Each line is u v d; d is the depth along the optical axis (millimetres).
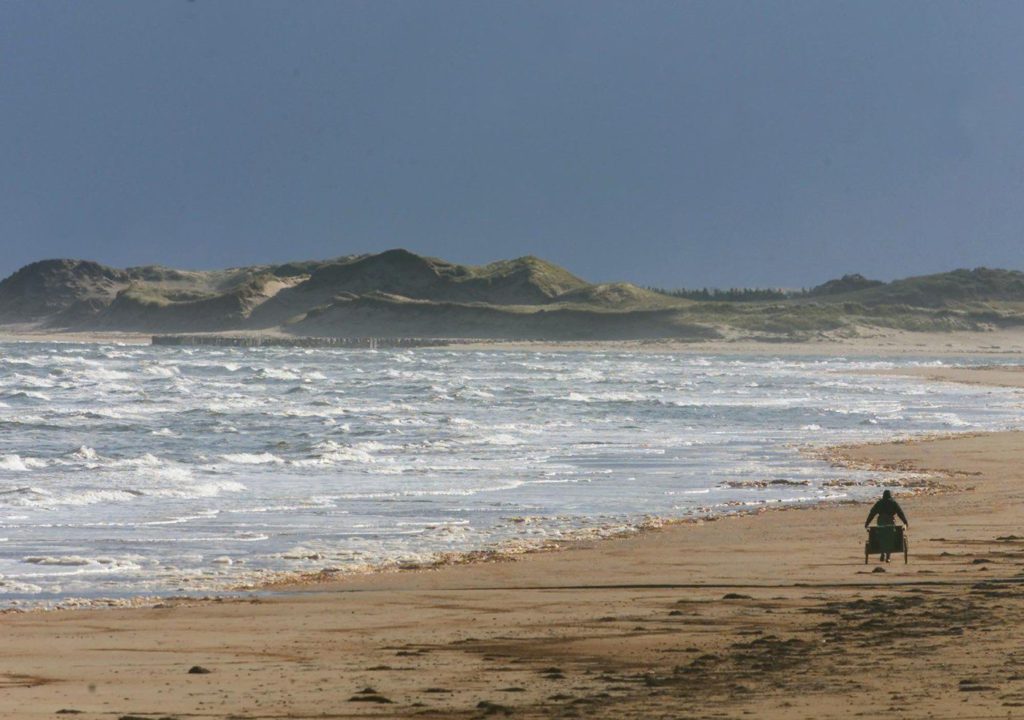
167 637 51438
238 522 91625
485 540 83625
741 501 105938
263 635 51781
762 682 39156
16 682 41938
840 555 74812
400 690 39531
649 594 61469
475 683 40594
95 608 59469
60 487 110500
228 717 35688
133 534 85500
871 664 41438
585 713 35250
